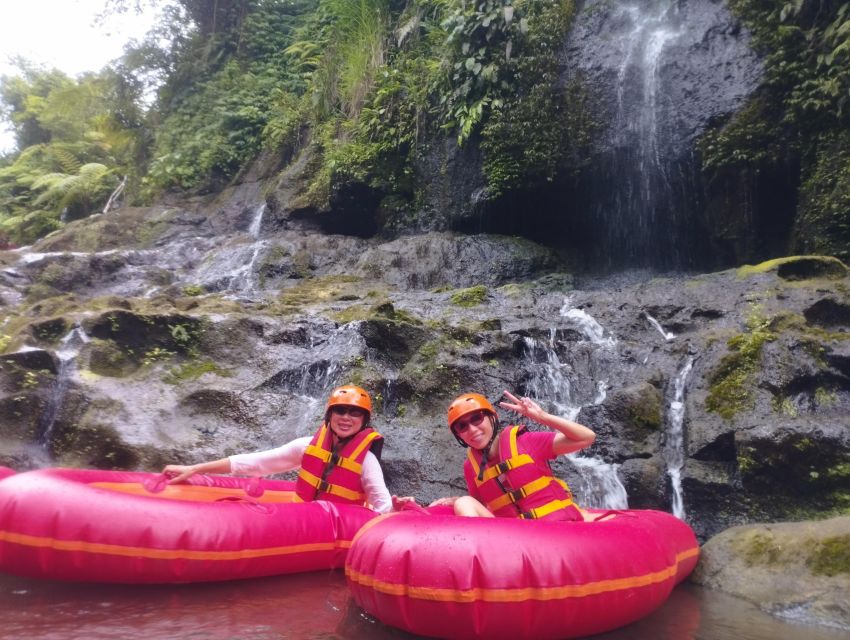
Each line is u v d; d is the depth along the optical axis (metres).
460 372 6.18
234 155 15.43
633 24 9.50
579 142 9.44
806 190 7.81
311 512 3.92
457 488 5.32
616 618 3.00
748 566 3.90
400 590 2.87
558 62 9.77
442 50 10.84
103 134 19.30
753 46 8.30
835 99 7.58
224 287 10.09
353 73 12.71
